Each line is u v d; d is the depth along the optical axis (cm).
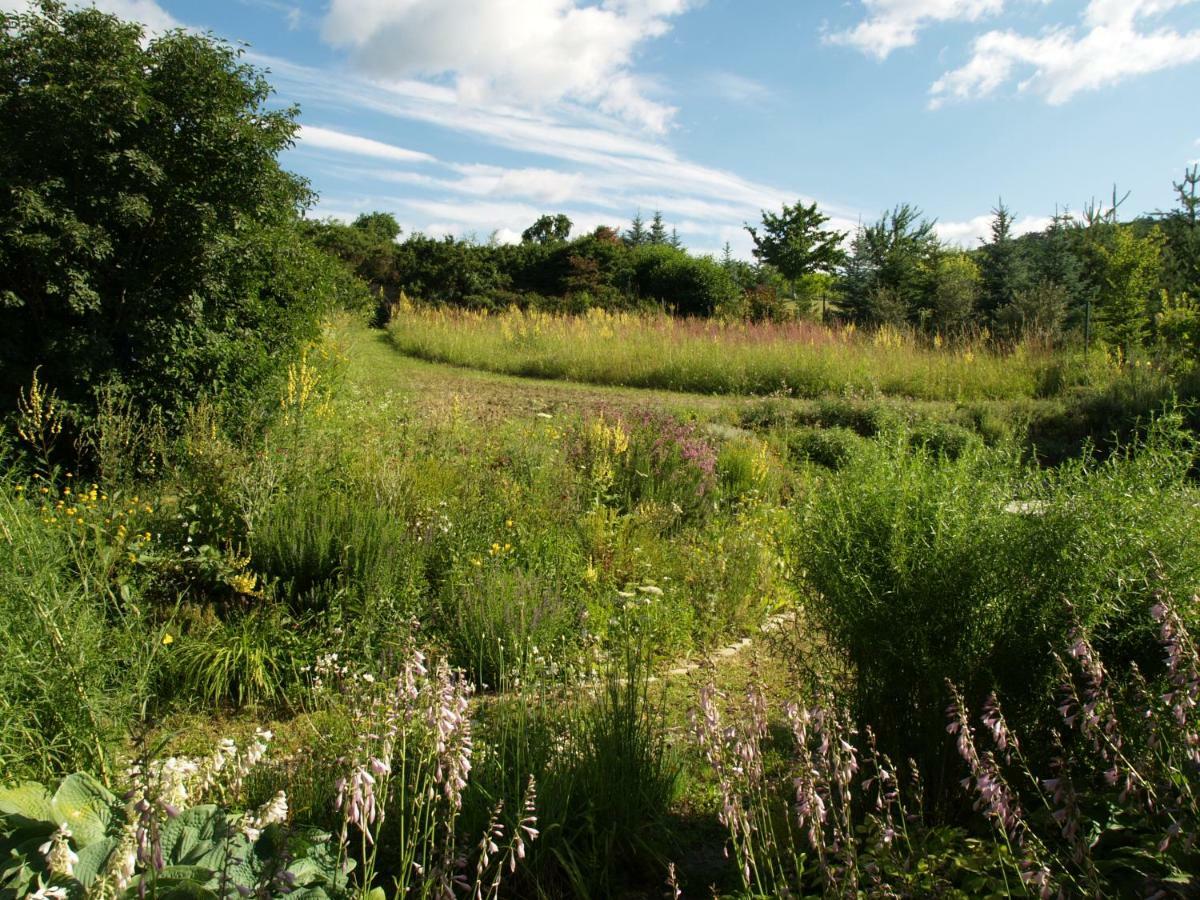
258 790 303
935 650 315
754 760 251
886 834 233
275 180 956
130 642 388
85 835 243
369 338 2552
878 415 1253
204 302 934
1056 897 226
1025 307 2380
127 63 848
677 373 1830
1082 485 330
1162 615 229
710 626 552
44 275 807
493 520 641
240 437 758
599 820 304
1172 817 225
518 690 414
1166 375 1423
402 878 238
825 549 342
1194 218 2412
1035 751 299
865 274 3070
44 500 549
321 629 488
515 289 3831
